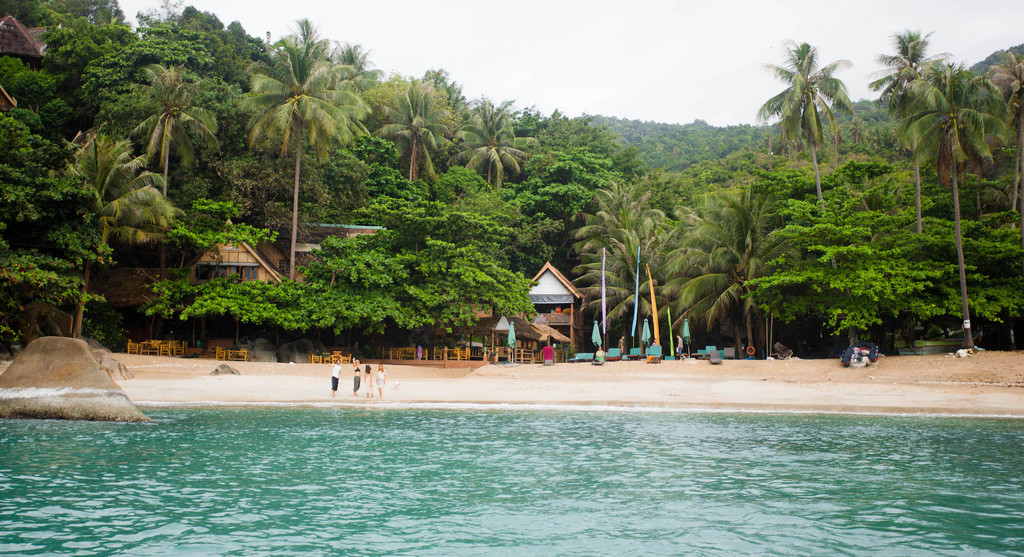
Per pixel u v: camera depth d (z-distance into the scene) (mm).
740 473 13891
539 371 34531
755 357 44250
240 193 43250
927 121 33562
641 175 70500
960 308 34406
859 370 31203
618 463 14836
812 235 36375
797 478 13445
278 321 36750
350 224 49906
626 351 50438
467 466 14469
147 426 19703
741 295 41875
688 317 44875
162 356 36062
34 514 10406
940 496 12008
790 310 37812
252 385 29500
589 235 54156
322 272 41156
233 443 16938
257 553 8828
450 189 55938
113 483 12492
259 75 42562
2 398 20672
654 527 10188
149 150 39719
